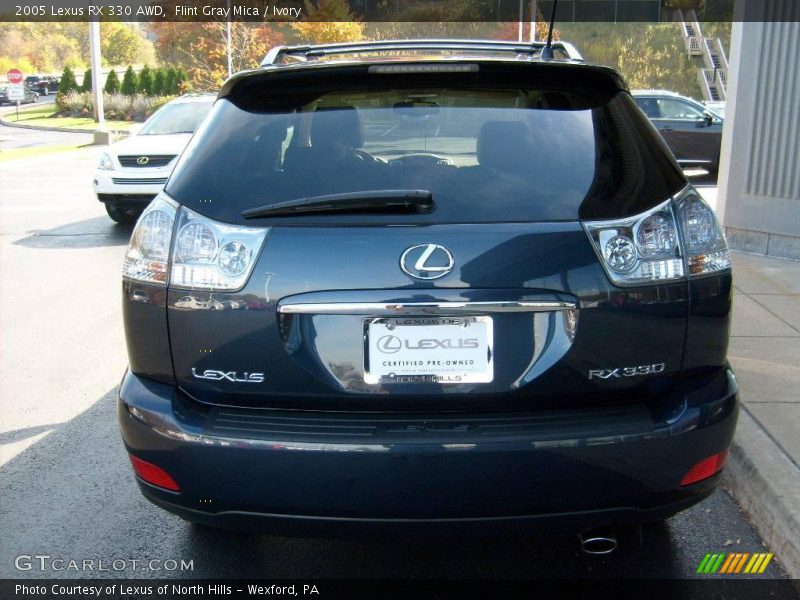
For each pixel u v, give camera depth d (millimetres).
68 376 5129
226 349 2363
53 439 4152
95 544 3143
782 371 4480
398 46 3453
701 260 2441
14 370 5250
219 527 2479
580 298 2309
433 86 2746
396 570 2941
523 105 2705
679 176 2586
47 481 3680
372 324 2305
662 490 2369
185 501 2428
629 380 2369
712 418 2383
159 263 2436
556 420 2320
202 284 2369
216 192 2471
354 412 2354
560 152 2535
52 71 108000
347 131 2621
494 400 2322
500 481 2271
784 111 7266
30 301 7070
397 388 2312
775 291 6266
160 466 2418
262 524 2396
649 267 2363
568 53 3168
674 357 2406
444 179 2434
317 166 2508
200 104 12328
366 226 2334
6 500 3498
